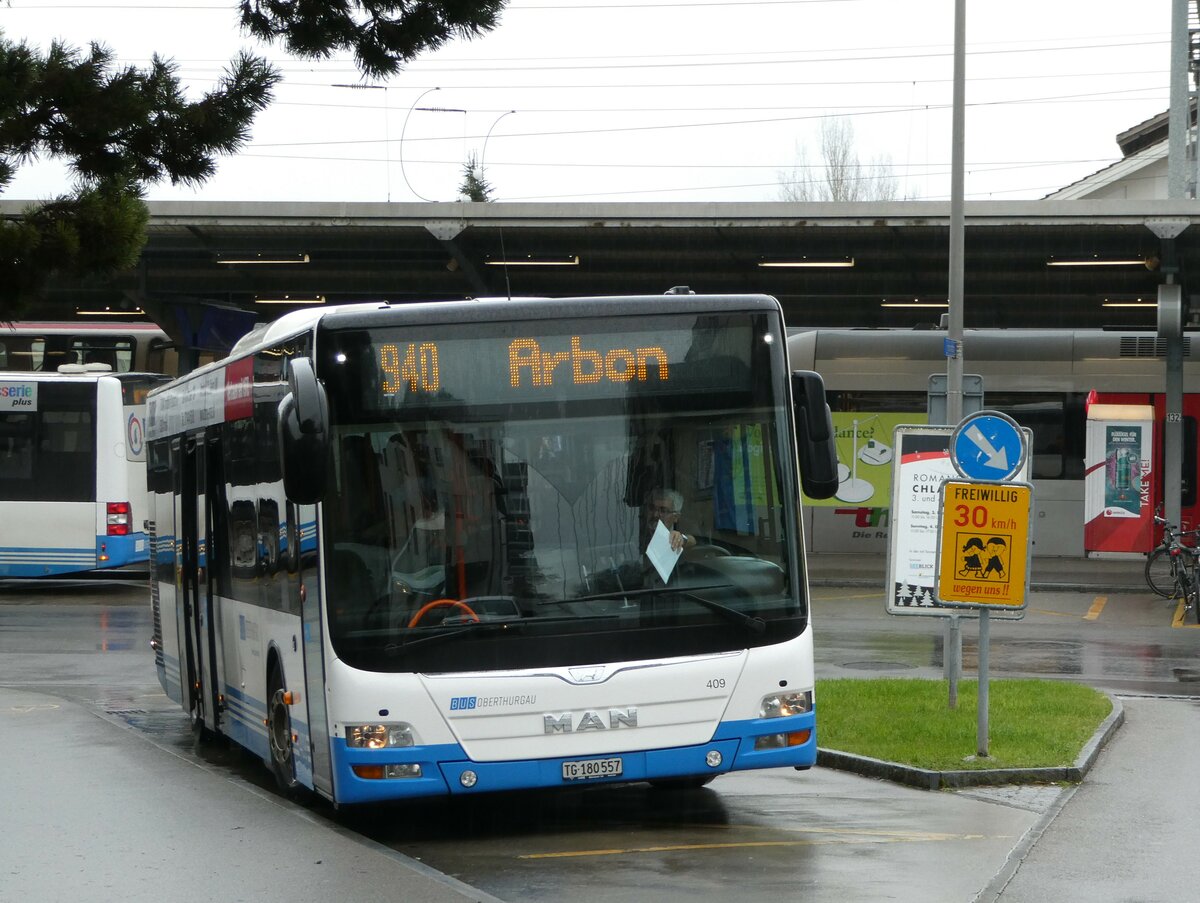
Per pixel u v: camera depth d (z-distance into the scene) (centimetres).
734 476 1305
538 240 4069
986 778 1528
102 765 1548
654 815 1409
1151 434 4544
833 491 1324
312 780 1336
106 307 5644
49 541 3875
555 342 1295
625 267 4428
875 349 4694
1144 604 3628
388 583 1249
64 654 2822
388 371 1276
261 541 1528
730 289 4662
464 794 1236
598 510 1277
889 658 2627
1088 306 4794
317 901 995
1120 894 1087
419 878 1059
